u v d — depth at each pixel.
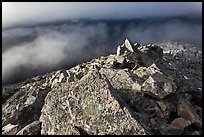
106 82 13.21
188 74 20.22
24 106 15.78
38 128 13.67
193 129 13.88
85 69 18.52
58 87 13.98
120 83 14.98
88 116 12.61
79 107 12.99
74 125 12.65
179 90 16.12
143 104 14.11
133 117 12.11
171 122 13.78
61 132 12.66
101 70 16.14
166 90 14.48
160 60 20.42
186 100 14.99
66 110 13.19
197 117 14.28
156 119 13.75
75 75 17.86
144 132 11.77
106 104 12.59
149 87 14.48
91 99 12.93
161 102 14.30
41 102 16.20
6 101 17.86
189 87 16.88
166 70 18.05
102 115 12.40
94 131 12.19
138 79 15.20
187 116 14.09
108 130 12.02
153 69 16.36
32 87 18.06
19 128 14.50
